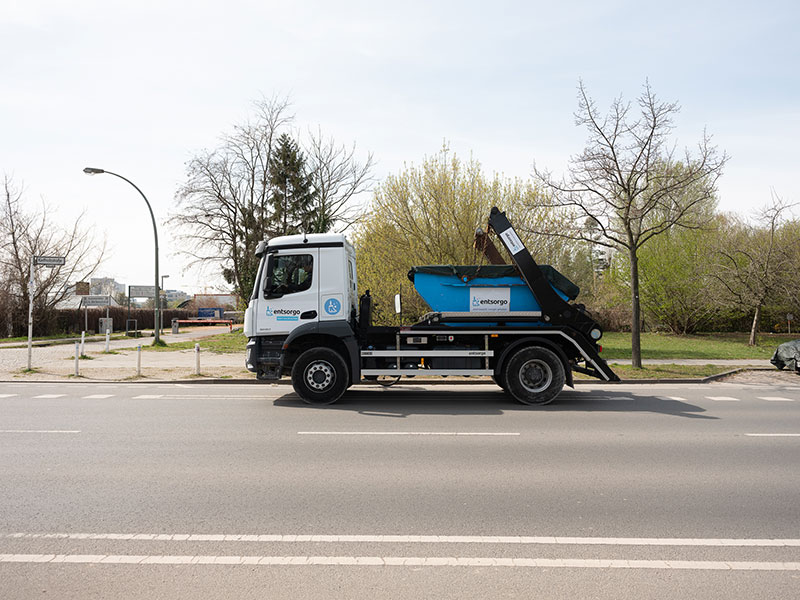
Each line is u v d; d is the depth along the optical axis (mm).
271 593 3416
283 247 11016
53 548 4066
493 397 11852
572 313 11094
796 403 11102
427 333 11039
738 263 29125
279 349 11047
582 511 4855
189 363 18984
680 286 33719
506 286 11469
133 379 14992
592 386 13984
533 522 4598
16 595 3389
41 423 8867
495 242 19500
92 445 7320
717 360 19703
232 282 37875
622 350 24219
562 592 3438
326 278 10953
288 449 7098
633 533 4371
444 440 7625
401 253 20062
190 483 5637
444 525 4523
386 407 10484
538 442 7508
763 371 16719
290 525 4516
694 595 3402
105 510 4852
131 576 3639
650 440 7652
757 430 8359
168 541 4195
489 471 6090
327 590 3455
